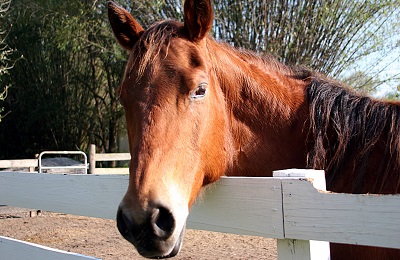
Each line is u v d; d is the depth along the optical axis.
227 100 2.22
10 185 2.92
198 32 1.99
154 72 1.84
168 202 1.62
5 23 17.97
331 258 2.01
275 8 11.41
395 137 2.05
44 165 11.59
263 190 1.63
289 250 1.55
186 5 1.98
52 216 9.30
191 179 1.83
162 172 1.69
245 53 2.47
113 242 6.62
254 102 2.27
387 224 1.30
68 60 18.98
